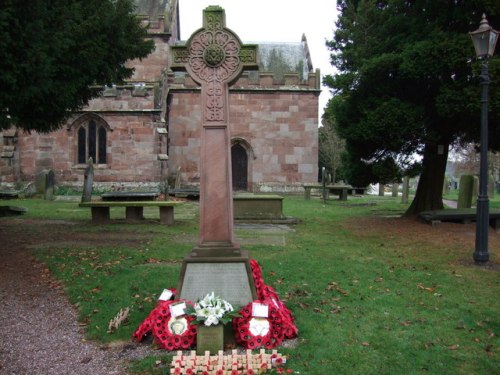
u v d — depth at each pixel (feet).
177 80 89.40
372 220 45.09
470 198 49.57
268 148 91.45
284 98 91.20
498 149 41.47
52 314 17.83
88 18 29.37
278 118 91.40
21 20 24.30
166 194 68.59
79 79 30.12
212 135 16.33
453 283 21.48
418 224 39.93
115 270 23.03
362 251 29.09
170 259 25.85
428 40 35.27
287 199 76.43
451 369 12.76
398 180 49.96
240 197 45.50
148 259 25.76
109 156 77.00
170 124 89.35
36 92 25.36
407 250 29.55
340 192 76.48
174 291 15.97
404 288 20.54
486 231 25.94
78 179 76.79
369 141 39.75
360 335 15.03
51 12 26.48
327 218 48.29
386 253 28.55
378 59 36.86
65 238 33.24
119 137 76.89
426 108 38.45
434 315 17.01
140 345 14.66
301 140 91.66
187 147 89.61
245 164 93.15
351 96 41.47
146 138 77.05
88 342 15.07
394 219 44.47
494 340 14.82
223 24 16.40
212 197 16.16
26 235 34.50
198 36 16.44
